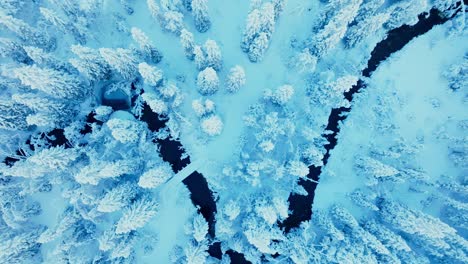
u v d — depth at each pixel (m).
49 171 27.45
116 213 30.73
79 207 27.98
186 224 30.81
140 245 31.17
